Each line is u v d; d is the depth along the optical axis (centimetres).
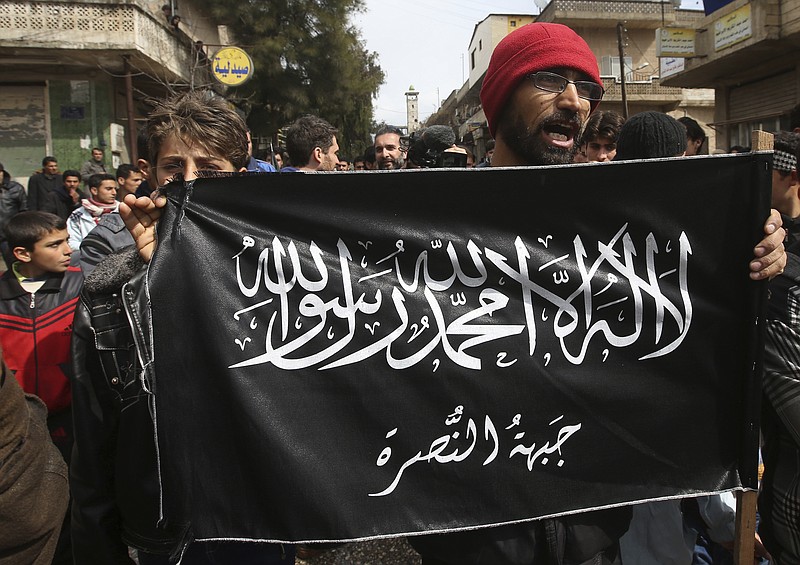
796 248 166
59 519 154
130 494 144
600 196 152
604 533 155
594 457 151
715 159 153
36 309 248
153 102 175
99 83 1273
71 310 254
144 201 141
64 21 1133
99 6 1138
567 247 153
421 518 143
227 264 142
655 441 154
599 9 2064
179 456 138
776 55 1148
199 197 142
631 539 196
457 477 146
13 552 144
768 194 152
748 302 155
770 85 1241
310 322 145
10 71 1244
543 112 159
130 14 1148
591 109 167
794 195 217
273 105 1797
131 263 147
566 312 152
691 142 349
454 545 153
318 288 145
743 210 154
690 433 156
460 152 417
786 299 151
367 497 142
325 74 1825
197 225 142
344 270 146
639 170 153
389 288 148
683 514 218
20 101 1254
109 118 1291
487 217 150
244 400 138
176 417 138
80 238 495
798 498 150
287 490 138
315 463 140
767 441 165
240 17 1694
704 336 156
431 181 148
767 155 152
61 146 1270
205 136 160
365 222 147
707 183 154
